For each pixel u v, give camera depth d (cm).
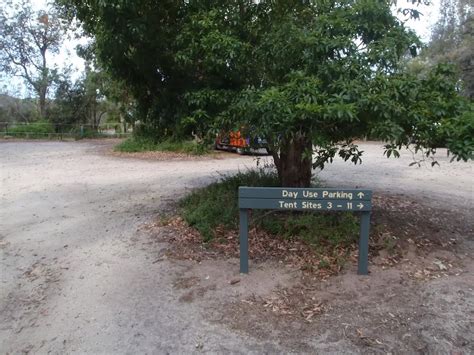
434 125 383
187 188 835
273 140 443
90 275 420
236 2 537
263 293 370
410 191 776
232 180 690
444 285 379
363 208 385
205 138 527
